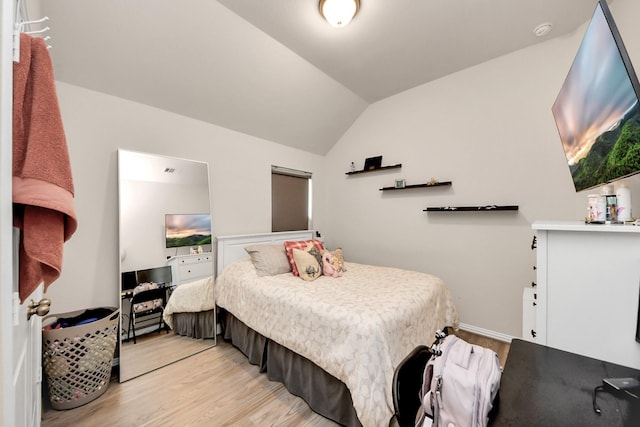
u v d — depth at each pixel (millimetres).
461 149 2670
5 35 518
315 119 3262
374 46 2254
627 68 852
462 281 2674
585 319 993
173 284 2238
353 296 1721
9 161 539
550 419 596
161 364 2049
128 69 1906
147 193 2137
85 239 1868
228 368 2008
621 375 760
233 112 2635
